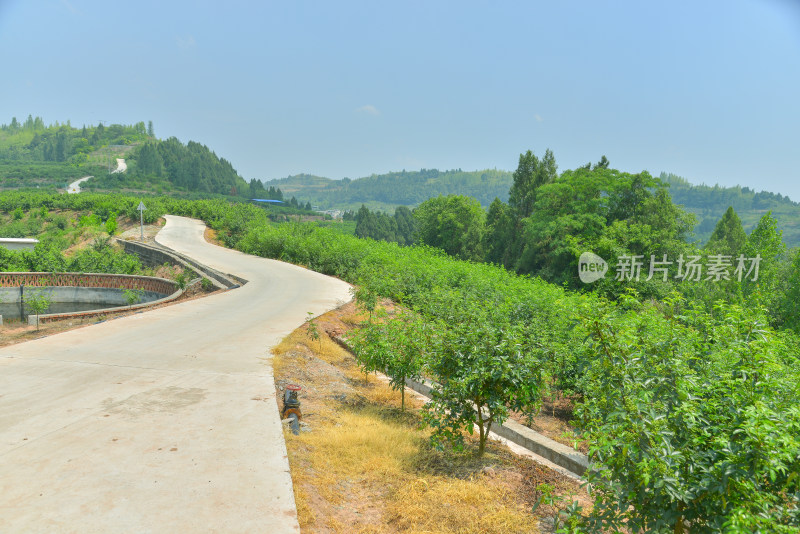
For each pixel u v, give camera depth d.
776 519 3.27
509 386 6.74
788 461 3.41
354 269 30.95
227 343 11.66
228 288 23.80
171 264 36.91
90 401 7.12
